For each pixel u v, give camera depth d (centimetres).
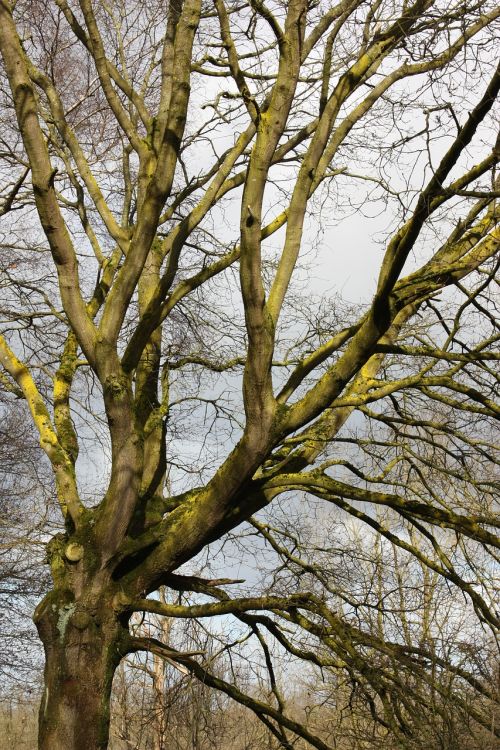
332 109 717
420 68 801
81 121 951
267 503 782
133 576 739
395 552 1162
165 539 740
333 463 827
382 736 734
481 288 732
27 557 1083
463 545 803
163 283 775
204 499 722
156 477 838
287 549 938
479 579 788
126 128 859
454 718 676
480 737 669
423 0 729
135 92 889
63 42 958
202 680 768
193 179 968
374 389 833
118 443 729
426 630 800
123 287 719
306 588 910
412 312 877
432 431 977
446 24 656
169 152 706
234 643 811
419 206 616
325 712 980
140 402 884
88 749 689
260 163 630
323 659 762
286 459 782
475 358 720
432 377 765
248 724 1131
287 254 704
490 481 813
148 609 730
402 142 685
